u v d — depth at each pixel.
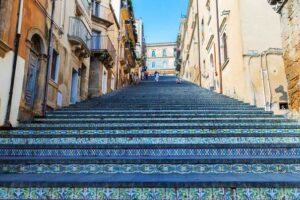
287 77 7.55
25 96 8.29
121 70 27.53
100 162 4.24
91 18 17.42
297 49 6.98
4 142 5.95
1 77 6.71
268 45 11.04
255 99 10.53
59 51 11.05
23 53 7.89
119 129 6.64
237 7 11.63
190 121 7.39
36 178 3.54
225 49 14.45
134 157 4.72
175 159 4.21
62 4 11.34
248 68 10.84
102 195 3.17
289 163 4.15
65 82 11.76
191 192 3.14
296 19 7.00
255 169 4.13
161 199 3.13
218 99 11.84
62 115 8.57
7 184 3.21
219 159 4.18
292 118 7.26
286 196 3.09
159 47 73.56
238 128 6.55
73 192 3.18
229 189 3.14
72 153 5.23
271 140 5.75
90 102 11.59
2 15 6.84
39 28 9.05
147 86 21.78
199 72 24.94
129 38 32.84
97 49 17.33
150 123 7.26
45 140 5.95
